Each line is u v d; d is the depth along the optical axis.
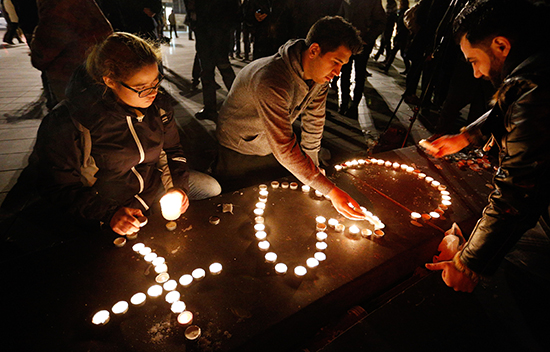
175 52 12.72
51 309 1.34
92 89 1.71
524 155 1.21
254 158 2.86
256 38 5.48
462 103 4.24
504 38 1.21
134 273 1.55
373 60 12.63
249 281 1.53
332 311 1.54
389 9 10.32
